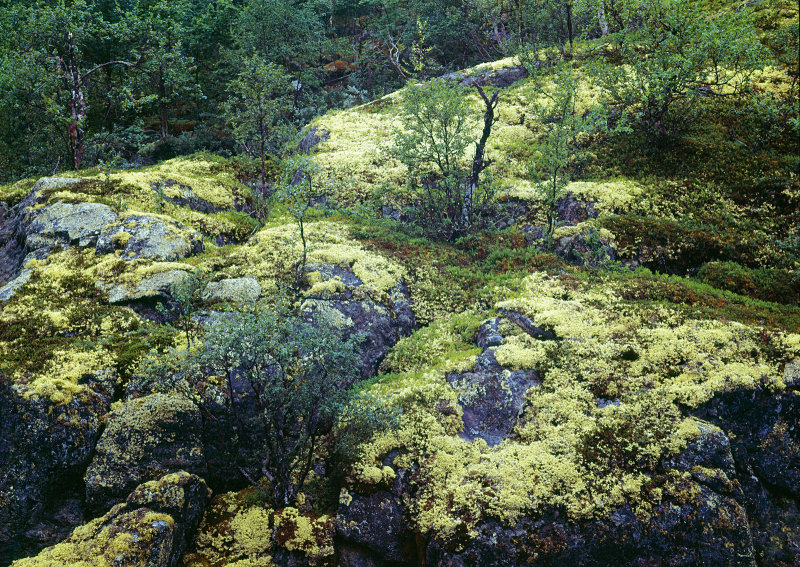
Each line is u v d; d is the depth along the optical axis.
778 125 24.91
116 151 36.34
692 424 11.66
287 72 44.78
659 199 22.47
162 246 18.53
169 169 29.03
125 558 9.45
